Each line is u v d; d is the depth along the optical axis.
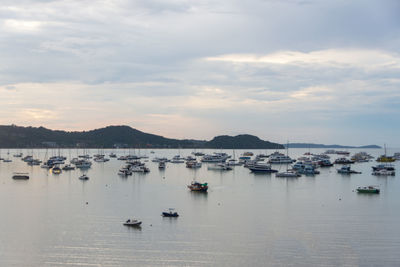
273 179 199.12
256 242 86.56
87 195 143.25
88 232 93.00
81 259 77.38
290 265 74.69
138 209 117.50
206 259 77.25
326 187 168.50
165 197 139.75
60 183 178.75
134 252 80.56
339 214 112.38
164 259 77.25
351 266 74.38
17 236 90.25
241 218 106.94
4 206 121.81
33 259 77.38
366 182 186.38
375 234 92.25
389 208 121.38
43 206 121.62
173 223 101.19
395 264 75.12
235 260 76.88
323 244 85.44
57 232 93.00
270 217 108.31
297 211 116.31
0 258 77.88
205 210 117.00
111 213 111.69
